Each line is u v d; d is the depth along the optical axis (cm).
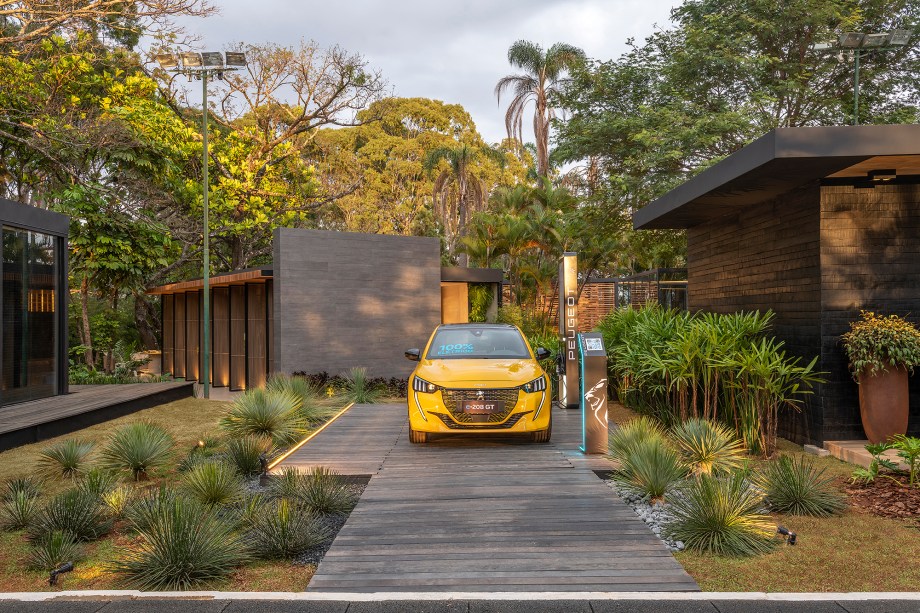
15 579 452
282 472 684
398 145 5706
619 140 2311
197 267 3219
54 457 755
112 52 2595
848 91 2183
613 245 2748
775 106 2238
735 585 423
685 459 695
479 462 736
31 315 1236
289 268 1680
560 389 1208
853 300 834
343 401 1420
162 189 2527
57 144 2131
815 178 837
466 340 955
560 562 448
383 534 504
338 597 399
